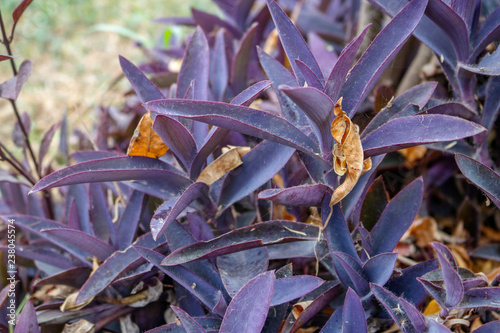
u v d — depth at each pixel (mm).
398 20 642
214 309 661
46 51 1940
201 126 702
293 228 680
